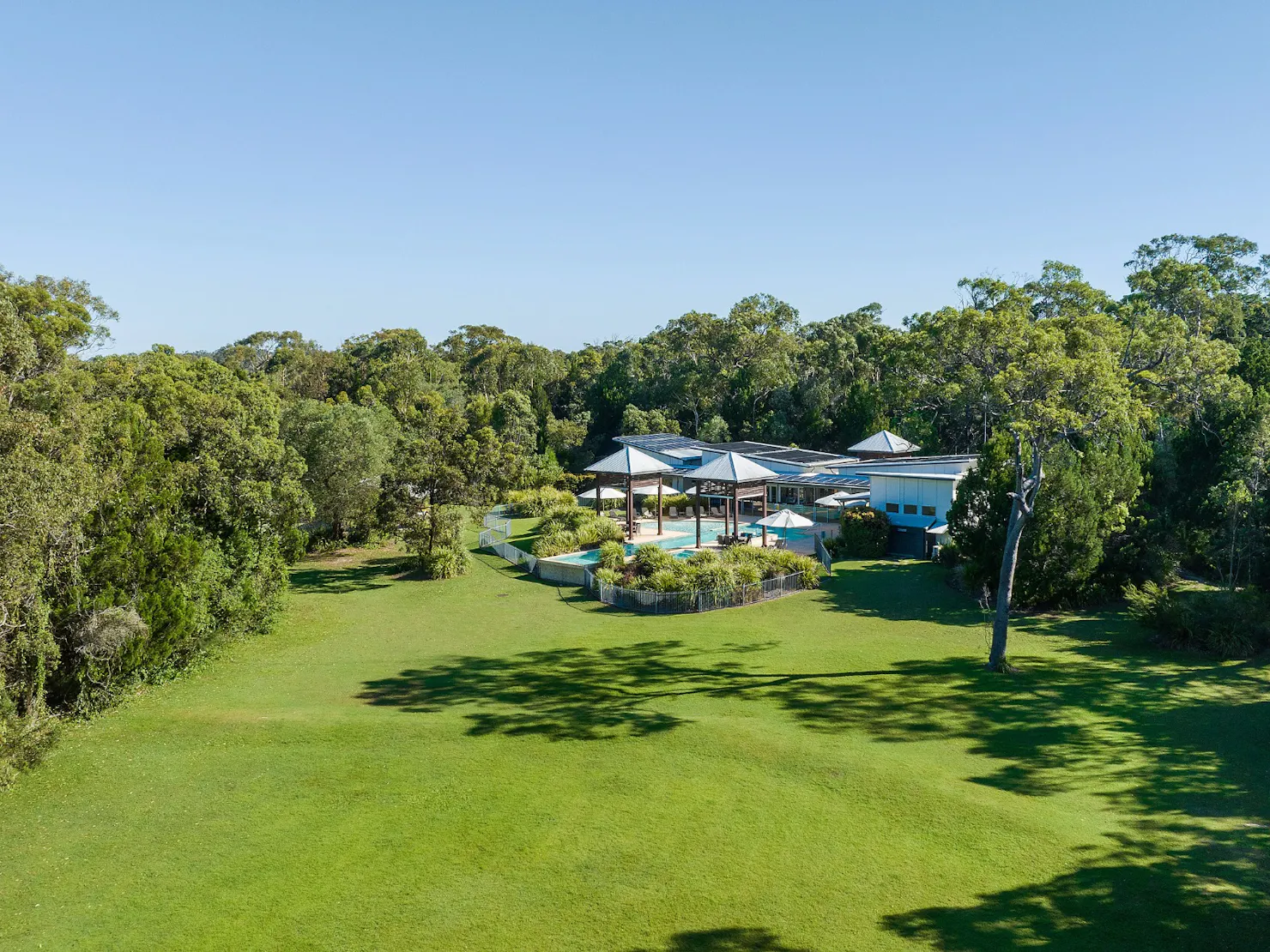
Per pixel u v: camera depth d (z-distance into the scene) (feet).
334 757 75.77
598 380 398.62
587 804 65.87
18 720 77.20
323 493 192.44
